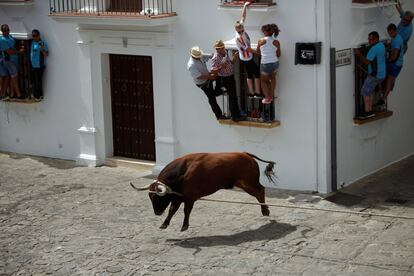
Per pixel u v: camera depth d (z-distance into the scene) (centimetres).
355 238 1213
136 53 1600
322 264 1123
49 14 1633
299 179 1454
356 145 1503
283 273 1101
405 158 1667
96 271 1144
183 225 1253
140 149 1678
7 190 1548
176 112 1574
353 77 1476
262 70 1405
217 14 1480
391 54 1512
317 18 1377
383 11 1536
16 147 1847
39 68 1733
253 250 1186
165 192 1220
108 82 1683
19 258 1208
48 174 1656
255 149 1491
